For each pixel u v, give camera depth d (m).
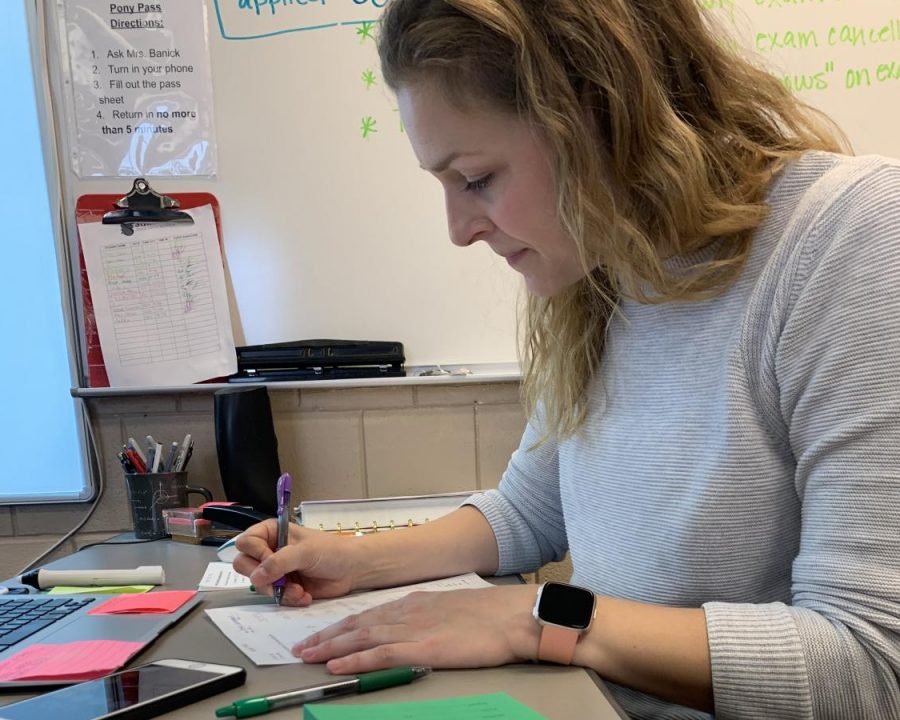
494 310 1.26
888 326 0.51
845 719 0.48
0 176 1.22
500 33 0.52
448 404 1.25
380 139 1.25
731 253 0.60
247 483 1.13
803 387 0.55
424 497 1.12
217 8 1.22
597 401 0.72
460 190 0.60
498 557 0.81
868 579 0.49
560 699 0.46
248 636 0.60
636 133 0.57
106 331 1.21
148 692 0.47
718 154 0.61
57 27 1.20
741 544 0.59
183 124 1.23
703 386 0.61
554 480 0.84
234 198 1.24
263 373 1.23
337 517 1.08
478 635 0.53
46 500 1.23
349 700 0.47
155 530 1.05
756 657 0.49
